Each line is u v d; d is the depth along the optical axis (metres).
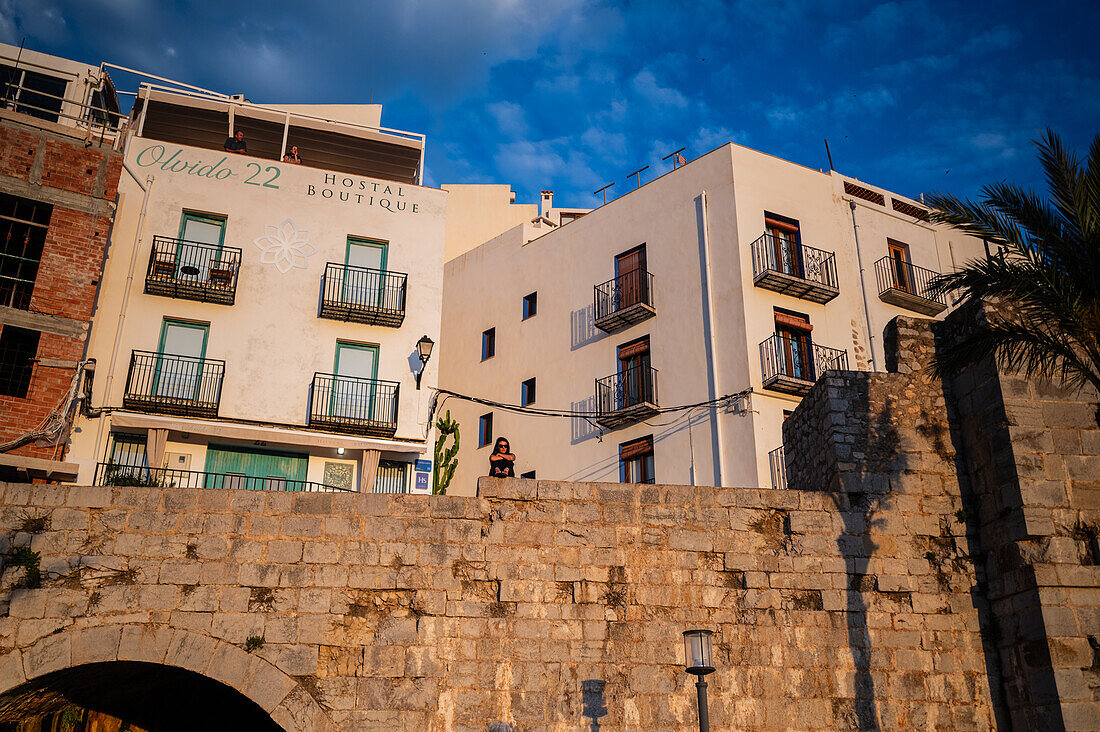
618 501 14.23
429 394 27.78
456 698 12.80
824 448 15.42
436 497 13.84
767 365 28.30
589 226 34.56
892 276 32.88
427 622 13.12
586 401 32.25
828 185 32.66
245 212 27.84
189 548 13.11
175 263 26.69
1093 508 13.72
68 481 22.30
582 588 13.64
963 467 15.02
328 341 27.48
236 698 18.02
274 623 12.86
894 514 14.62
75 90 29.02
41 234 23.88
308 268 27.94
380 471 27.17
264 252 27.64
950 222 14.08
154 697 17.66
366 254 28.84
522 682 13.03
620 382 31.16
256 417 26.06
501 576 13.55
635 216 32.97
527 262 36.78
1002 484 14.14
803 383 27.84
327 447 26.41
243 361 26.50
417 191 29.83
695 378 29.14
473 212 42.31
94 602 12.69
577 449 31.92
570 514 14.05
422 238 29.33
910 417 15.26
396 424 26.89
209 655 12.57
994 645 13.93
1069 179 13.45
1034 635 13.18
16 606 12.52
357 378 27.44
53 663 12.31
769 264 29.64
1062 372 14.00
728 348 28.64
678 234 31.27
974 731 13.42
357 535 13.46
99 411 24.42
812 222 31.56
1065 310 13.09
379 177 34.81
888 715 13.43
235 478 25.69
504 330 36.62
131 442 25.08
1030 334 13.34
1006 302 14.99
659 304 31.03
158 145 27.69
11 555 12.77
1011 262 13.83
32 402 21.94
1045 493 13.77
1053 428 14.18
